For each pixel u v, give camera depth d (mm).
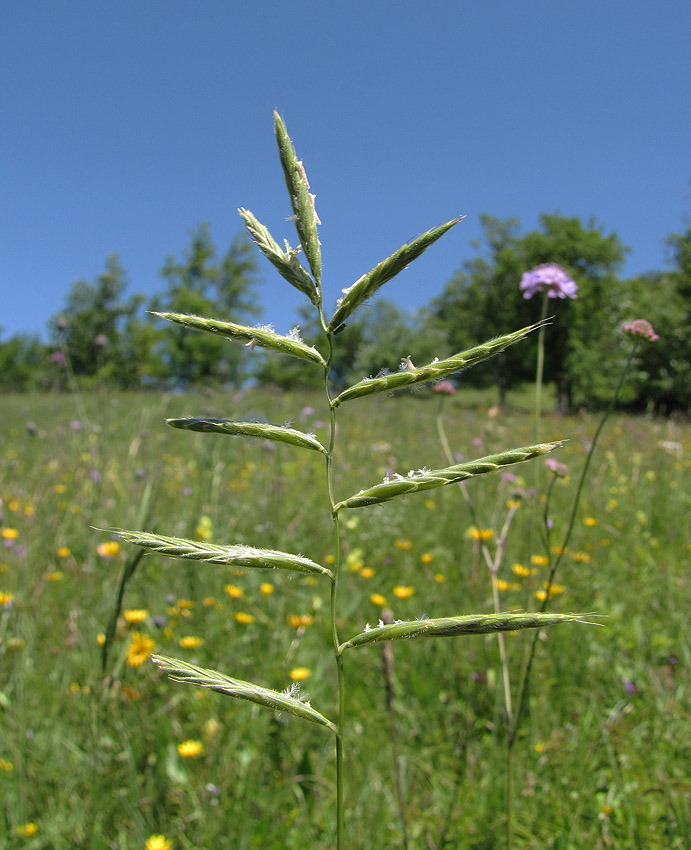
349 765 2363
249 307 51031
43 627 3154
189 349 40062
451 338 49250
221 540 4215
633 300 36969
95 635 2879
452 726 2662
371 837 2012
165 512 4629
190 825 2111
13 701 2488
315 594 3637
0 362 45188
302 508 5180
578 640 3088
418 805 2207
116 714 2338
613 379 33125
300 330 825
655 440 9172
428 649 3082
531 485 5480
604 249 43906
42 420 10445
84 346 30797
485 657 2662
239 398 8625
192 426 797
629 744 2270
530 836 1999
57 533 4133
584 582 3799
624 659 2973
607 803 2104
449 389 2512
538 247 45250
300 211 783
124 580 1871
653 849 1902
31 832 1936
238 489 5879
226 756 2299
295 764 2395
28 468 6086
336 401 813
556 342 38875
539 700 2650
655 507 5332
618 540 4699
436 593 3742
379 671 2973
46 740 2377
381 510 5238
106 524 4113
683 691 2631
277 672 2809
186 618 3322
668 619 3357
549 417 13195
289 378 35812
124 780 2205
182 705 2641
